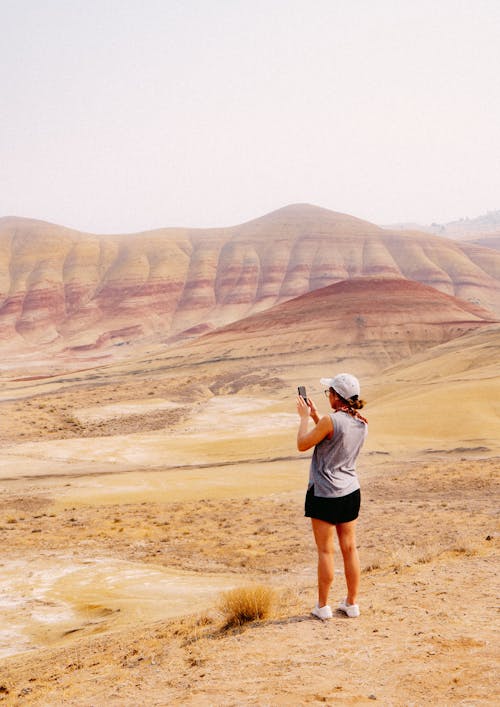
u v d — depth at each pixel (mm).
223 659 4789
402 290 157750
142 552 21234
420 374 93688
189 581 15414
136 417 86562
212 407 94250
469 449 45438
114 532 25938
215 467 46562
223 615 6836
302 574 15516
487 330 119625
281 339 135750
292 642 4992
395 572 8508
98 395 102125
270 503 31844
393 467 40688
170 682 4523
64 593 15039
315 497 5484
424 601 6109
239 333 144625
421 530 20141
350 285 161875
